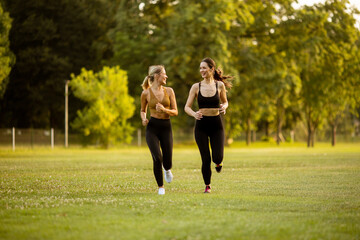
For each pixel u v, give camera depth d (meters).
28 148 44.62
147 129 10.47
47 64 57.97
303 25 49.91
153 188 11.43
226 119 57.06
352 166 19.80
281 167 19.36
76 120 46.25
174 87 54.66
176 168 18.88
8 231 6.06
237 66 50.53
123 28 53.12
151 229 6.16
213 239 5.61
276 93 49.78
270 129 84.12
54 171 17.25
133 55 54.75
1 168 18.75
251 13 51.03
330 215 7.25
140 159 26.97
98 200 8.95
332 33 52.75
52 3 59.03
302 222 6.65
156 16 54.62
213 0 46.38
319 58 50.84
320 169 18.05
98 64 61.78
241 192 10.46
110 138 46.31
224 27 45.91
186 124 63.34
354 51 53.72
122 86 46.53
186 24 46.28
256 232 5.98
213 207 8.01
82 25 61.00
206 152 10.41
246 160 25.34
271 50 53.00
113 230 6.11
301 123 75.94
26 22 56.88
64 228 6.25
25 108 61.44
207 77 10.38
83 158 28.06
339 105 59.75
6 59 41.91
